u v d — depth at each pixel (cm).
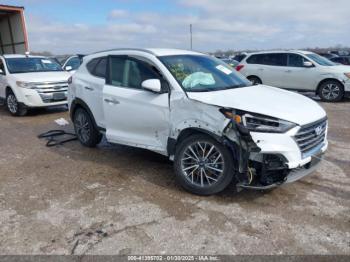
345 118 828
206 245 304
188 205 377
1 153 579
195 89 415
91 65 561
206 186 390
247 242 308
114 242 310
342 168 480
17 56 1030
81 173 478
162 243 308
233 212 360
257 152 347
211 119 370
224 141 363
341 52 2900
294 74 1156
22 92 887
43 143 638
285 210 362
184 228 331
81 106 583
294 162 352
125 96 464
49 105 911
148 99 434
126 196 402
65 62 1359
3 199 399
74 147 605
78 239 316
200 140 385
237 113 356
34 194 412
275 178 365
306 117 369
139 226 336
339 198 389
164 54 467
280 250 296
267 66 1218
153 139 445
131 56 482
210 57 529
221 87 439
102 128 539
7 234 326
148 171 480
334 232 321
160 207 373
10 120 881
